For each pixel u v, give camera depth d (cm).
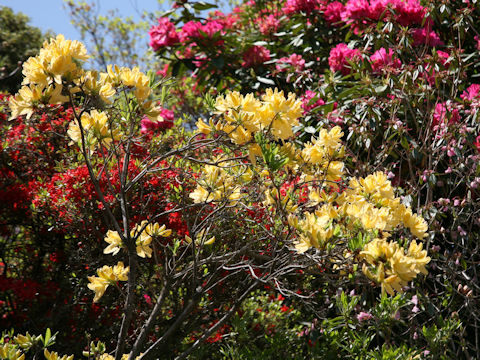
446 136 287
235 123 177
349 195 206
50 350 254
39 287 266
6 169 295
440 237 317
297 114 183
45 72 152
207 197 197
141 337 184
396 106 302
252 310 257
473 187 279
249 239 233
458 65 310
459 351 268
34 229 295
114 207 256
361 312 222
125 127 211
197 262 201
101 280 182
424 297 262
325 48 447
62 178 257
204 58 480
